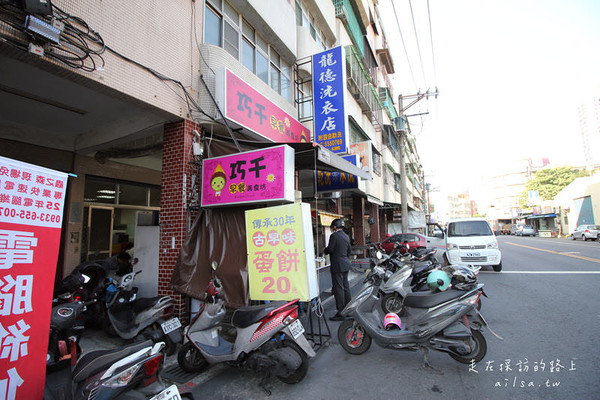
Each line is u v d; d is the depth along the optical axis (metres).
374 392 3.15
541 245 22.67
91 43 3.96
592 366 3.41
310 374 3.62
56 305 3.88
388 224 29.48
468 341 3.58
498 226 79.31
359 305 4.12
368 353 4.17
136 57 4.56
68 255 6.75
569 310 5.48
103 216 7.75
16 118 5.76
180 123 5.40
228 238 5.12
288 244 4.41
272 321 3.36
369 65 18.25
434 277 3.96
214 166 5.32
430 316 3.65
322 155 5.42
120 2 4.38
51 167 6.54
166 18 5.12
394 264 6.62
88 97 4.93
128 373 2.22
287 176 4.70
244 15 7.38
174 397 2.31
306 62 9.52
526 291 7.12
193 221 5.39
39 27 3.30
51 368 2.50
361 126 14.67
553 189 47.16
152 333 4.38
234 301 4.79
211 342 3.74
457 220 11.02
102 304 4.96
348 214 21.16
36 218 2.28
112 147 6.79
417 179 45.66
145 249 5.59
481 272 10.16
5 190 2.10
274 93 8.00
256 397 3.16
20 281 2.15
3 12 3.17
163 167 5.49
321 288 7.76
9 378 2.04
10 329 2.07
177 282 4.99
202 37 5.91
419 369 3.62
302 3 10.67
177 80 5.23
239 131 6.27
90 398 2.11
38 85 4.50
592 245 20.86
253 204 5.10
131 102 4.65
